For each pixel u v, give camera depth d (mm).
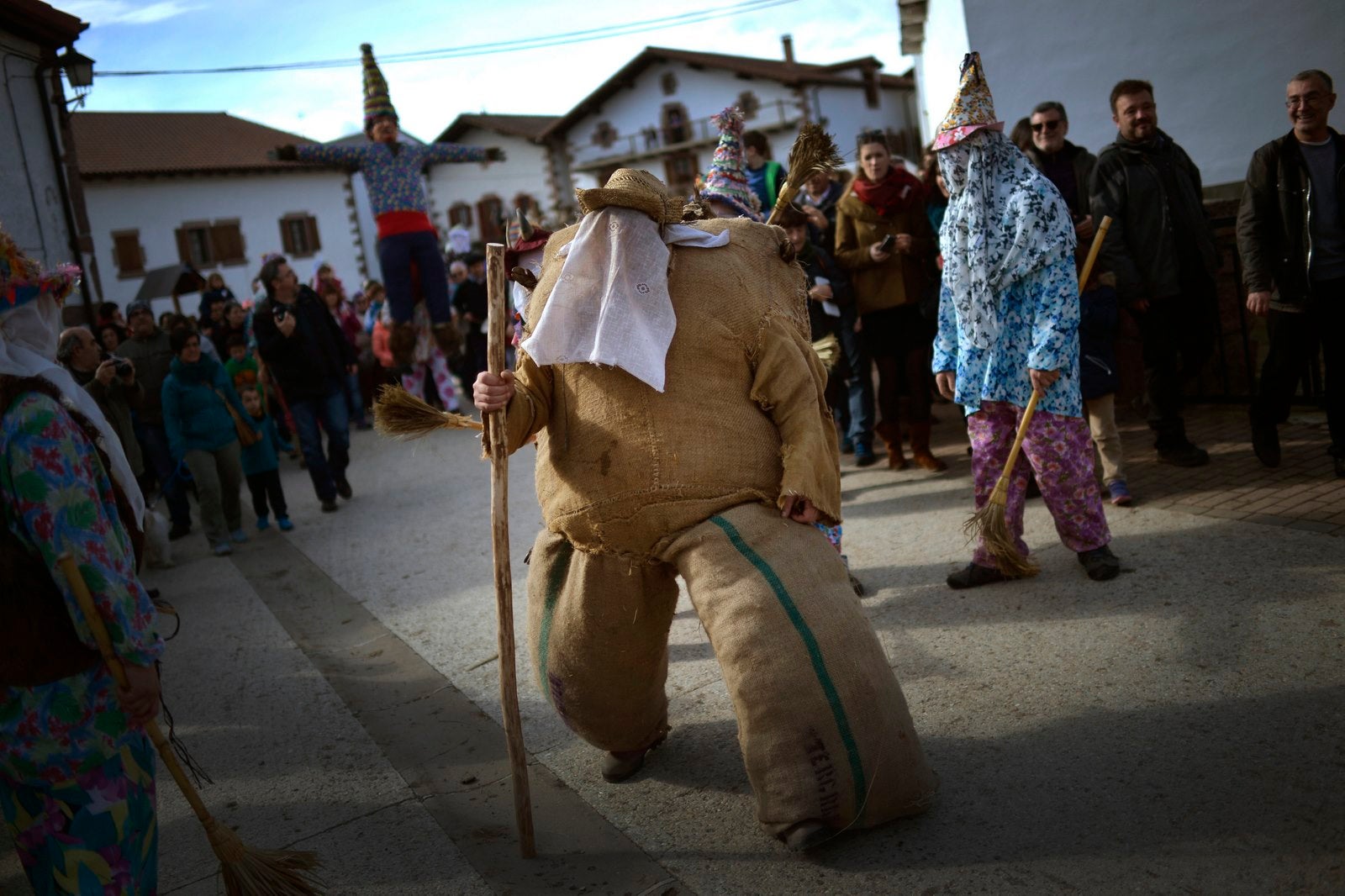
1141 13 8297
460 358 12719
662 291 2924
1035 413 4391
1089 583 4449
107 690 2422
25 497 2283
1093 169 5848
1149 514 5180
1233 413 6863
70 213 13367
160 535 7594
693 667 4328
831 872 2789
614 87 49188
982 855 2760
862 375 7109
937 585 4754
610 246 2947
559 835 3213
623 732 3332
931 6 10867
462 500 8320
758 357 2996
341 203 40344
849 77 48906
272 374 8672
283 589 6629
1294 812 2727
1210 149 8398
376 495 9062
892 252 6508
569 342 2895
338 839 3387
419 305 12430
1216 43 8172
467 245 17516
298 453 11500
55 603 2359
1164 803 2857
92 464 2434
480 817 3416
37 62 12898
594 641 3082
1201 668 3557
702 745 3643
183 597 6801
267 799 3746
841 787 2717
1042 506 5641
